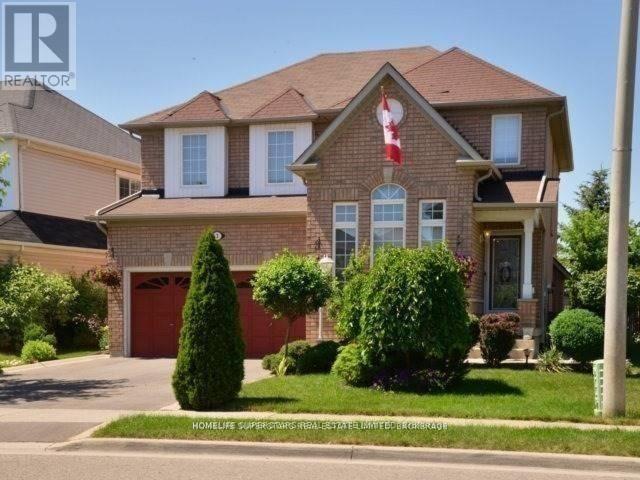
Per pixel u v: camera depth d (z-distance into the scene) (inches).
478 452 299.0
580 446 299.7
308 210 688.4
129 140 1154.0
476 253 670.5
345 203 684.7
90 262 963.3
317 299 548.1
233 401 410.9
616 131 360.8
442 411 373.4
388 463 299.1
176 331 756.6
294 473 282.5
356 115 678.5
